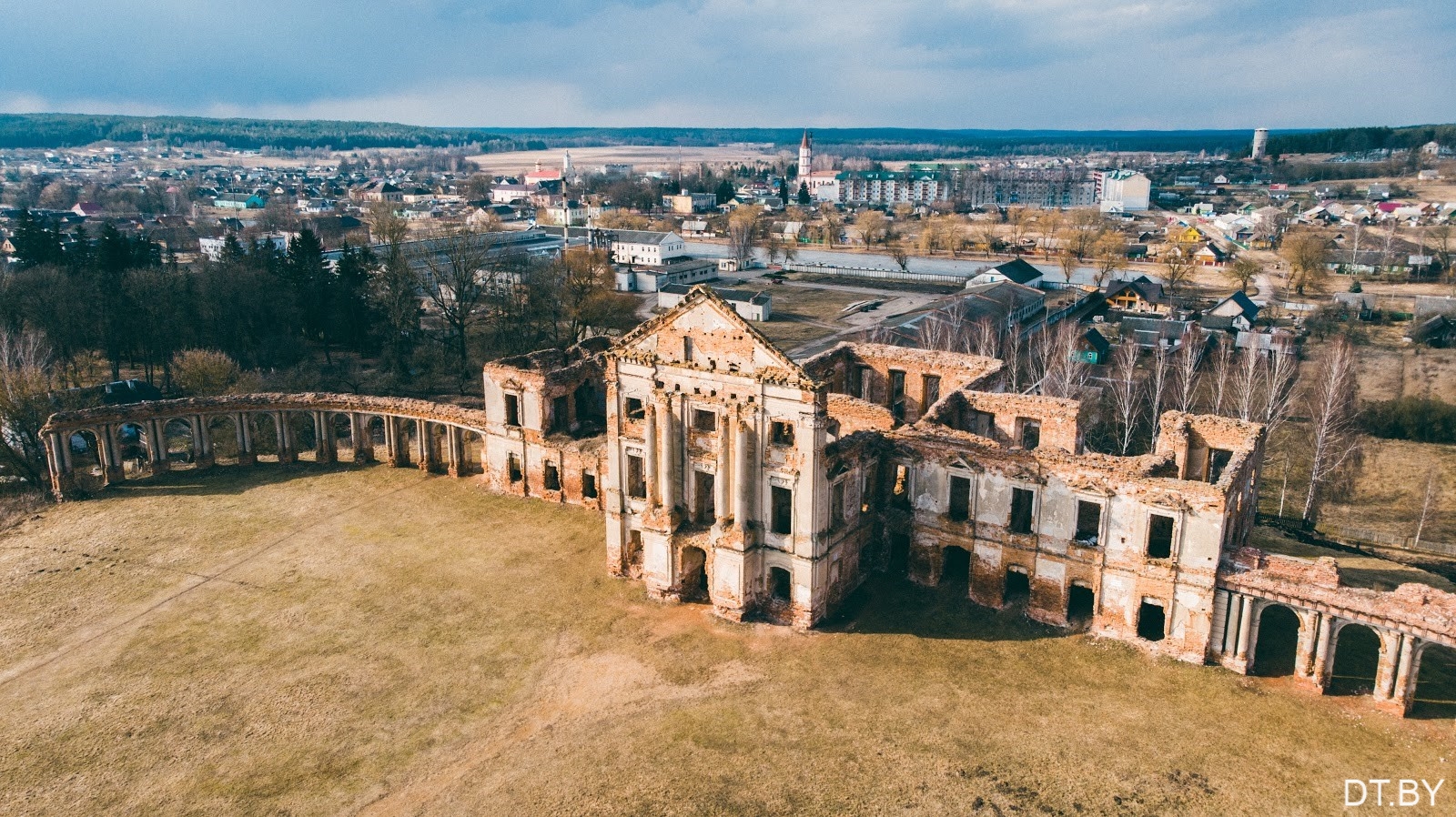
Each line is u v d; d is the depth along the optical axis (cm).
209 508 8088
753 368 5706
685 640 5900
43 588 6750
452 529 7594
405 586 6675
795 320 18875
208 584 6762
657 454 6194
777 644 5825
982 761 4750
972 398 6788
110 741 5056
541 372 7838
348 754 4925
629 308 16025
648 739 4978
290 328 13712
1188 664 5506
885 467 6450
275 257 15112
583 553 7094
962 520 6216
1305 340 15725
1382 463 10262
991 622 6025
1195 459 6481
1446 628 4734
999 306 16312
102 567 7050
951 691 5322
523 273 17738
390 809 4528
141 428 8875
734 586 6019
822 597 5984
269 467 9056
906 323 14325
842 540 6125
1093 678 5428
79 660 5841
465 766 4825
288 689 5488
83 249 15238
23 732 5141
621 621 6141
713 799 4528
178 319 12606
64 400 10000
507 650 5853
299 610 6384
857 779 4641
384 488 8475
